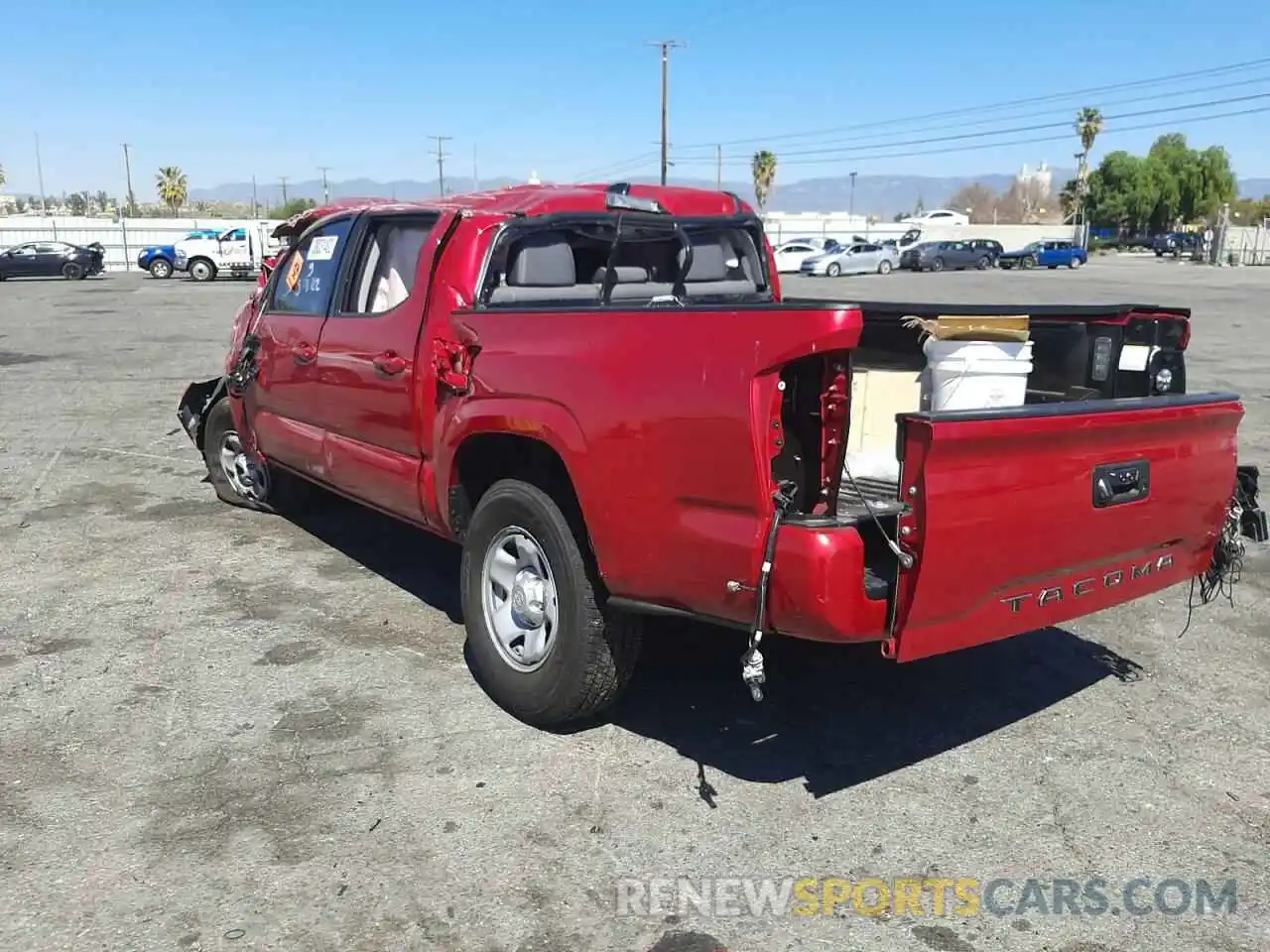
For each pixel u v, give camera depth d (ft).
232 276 137.59
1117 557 12.07
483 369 13.64
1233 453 13.15
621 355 11.72
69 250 131.03
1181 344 14.57
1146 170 282.36
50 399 39.14
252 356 20.68
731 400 10.64
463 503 14.90
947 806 12.06
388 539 21.72
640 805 11.95
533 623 13.60
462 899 10.28
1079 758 13.20
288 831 11.36
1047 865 11.00
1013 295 104.47
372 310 17.17
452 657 15.89
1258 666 16.06
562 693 13.03
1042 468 10.90
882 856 11.10
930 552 10.23
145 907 10.09
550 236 15.75
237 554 20.70
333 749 13.12
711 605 11.33
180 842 11.14
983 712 14.42
